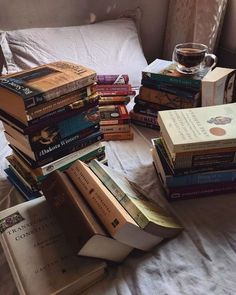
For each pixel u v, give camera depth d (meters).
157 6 1.87
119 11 1.81
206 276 0.66
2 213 0.75
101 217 0.65
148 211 0.71
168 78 1.15
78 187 0.72
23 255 0.65
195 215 0.81
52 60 1.47
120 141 1.15
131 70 1.55
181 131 0.84
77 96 0.85
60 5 1.66
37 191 0.86
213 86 1.12
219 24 1.68
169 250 0.72
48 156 0.84
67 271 0.63
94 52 1.55
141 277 0.65
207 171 0.85
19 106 0.76
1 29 1.62
